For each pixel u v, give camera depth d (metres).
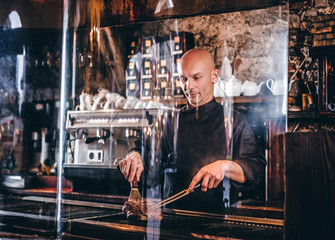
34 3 3.00
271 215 1.59
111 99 2.32
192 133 1.85
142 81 2.43
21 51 3.12
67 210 1.57
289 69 2.48
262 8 2.45
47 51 3.10
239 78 2.52
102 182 2.29
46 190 2.55
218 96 2.22
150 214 1.17
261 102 2.20
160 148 1.94
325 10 2.43
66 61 2.79
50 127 3.12
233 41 2.52
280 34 2.43
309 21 2.47
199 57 1.85
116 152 2.25
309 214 0.81
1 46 3.12
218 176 1.53
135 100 2.27
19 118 3.12
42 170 2.96
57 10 2.97
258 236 1.00
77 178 2.38
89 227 1.13
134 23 2.61
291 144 0.83
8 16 3.06
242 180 1.64
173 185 1.84
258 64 2.47
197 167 1.81
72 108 2.74
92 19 2.61
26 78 3.18
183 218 1.27
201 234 1.03
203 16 2.57
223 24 2.53
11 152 3.08
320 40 2.29
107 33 2.62
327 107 2.21
